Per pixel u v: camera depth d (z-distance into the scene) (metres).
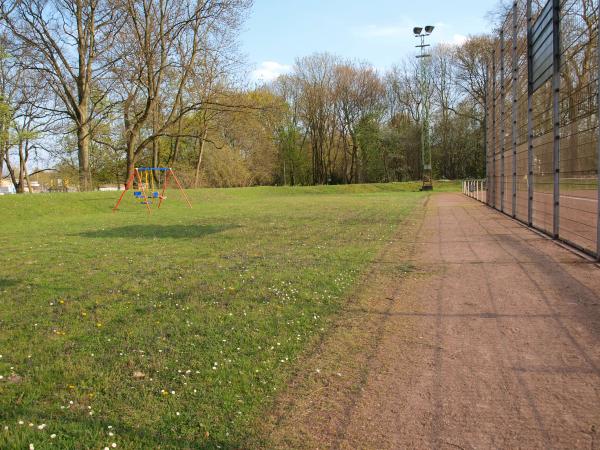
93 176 43.12
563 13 9.38
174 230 14.41
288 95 61.72
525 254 8.84
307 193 45.91
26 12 28.45
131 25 29.80
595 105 7.81
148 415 3.19
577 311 5.25
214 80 34.09
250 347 4.38
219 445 2.85
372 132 61.75
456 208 22.23
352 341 4.53
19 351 4.36
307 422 3.11
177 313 5.48
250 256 9.27
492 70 21.28
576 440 2.85
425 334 4.70
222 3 31.11
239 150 48.41
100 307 5.78
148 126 39.91
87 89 31.47
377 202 27.95
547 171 11.25
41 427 3.01
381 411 3.24
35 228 15.91
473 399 3.38
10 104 30.78
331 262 8.41
